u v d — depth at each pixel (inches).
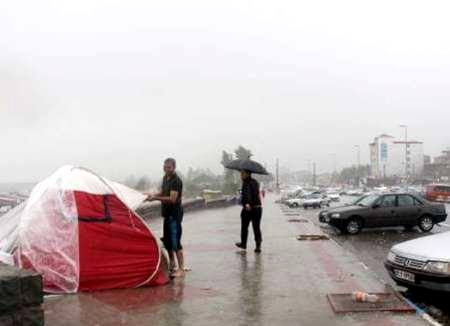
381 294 311.9
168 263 368.2
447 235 362.0
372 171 6766.7
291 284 344.2
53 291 308.8
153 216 981.2
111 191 338.3
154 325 248.4
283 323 253.3
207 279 361.4
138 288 328.8
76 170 344.8
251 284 344.5
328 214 807.7
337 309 275.1
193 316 265.1
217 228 778.8
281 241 593.3
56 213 323.0
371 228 805.2
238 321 256.7
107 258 324.2
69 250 315.9
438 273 313.6
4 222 348.2
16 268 203.9
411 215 807.7
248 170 488.7
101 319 256.2
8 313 185.5
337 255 476.7
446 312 309.9
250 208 488.4
